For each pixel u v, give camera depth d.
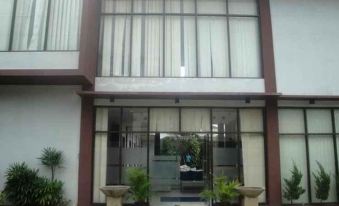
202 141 12.91
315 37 13.63
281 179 12.77
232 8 13.90
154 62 13.40
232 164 12.84
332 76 13.40
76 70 11.59
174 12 13.81
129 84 12.93
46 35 12.23
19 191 11.47
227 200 11.59
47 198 11.34
